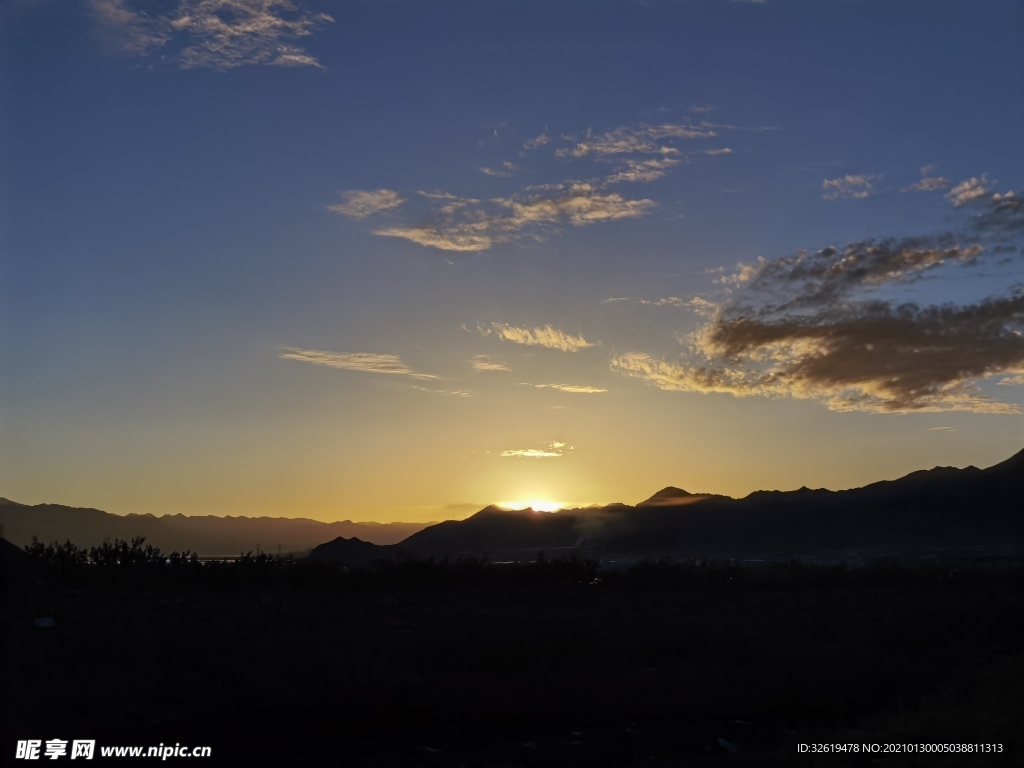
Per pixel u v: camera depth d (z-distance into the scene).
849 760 13.06
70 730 14.58
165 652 19.31
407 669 20.08
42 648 18.33
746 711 17.47
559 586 28.81
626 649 23.62
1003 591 34.22
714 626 26.48
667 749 14.55
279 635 21.33
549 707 17.17
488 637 22.81
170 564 25.06
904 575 36.38
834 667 21.52
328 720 15.78
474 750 14.31
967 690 17.70
